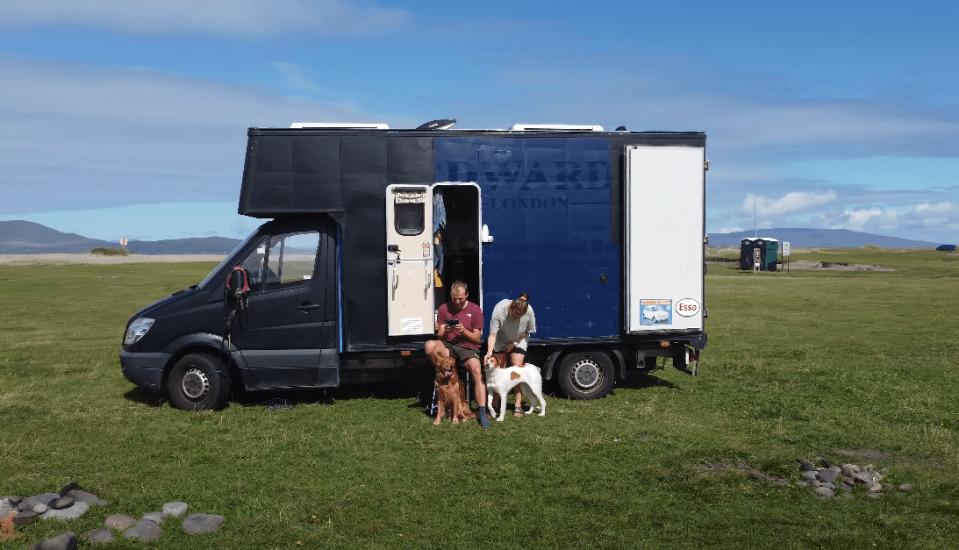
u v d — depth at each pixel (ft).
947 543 14.79
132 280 104.06
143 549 14.58
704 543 14.84
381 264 28.19
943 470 19.99
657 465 20.10
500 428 24.44
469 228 31.86
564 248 29.22
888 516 16.35
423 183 28.14
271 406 28.19
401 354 28.58
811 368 36.37
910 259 205.36
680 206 29.66
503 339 27.30
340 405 28.50
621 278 29.78
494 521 16.06
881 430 24.17
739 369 36.29
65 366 37.40
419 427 24.59
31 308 68.80
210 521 15.76
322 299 28.14
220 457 21.25
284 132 27.61
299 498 17.58
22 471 19.74
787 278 123.85
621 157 29.63
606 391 29.76
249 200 27.45
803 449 22.13
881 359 39.34
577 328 29.43
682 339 30.25
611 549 14.52
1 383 33.01
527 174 28.84
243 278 27.35
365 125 28.17
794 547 14.64
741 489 18.17
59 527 15.53
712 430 24.34
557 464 20.34
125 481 18.86
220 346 27.66
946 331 51.34
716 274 140.05
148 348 27.61
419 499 17.44
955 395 29.84
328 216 28.58
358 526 15.71
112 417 26.17
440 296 29.48
